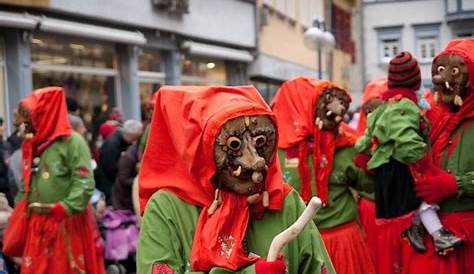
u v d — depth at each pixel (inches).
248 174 108.8
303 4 1050.1
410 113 183.5
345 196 202.8
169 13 597.0
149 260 110.8
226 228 109.3
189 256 111.6
